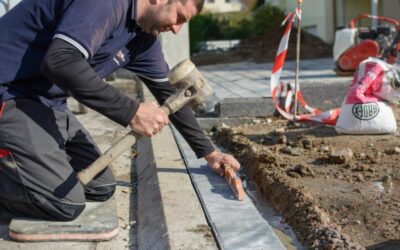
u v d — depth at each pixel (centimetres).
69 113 405
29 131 349
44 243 348
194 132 423
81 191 361
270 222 375
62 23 317
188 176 436
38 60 345
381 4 1568
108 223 360
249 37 1784
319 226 338
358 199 384
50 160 353
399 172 434
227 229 335
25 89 353
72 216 359
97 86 321
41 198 351
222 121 639
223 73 1188
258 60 1453
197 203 379
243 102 643
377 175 430
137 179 480
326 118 603
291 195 386
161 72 403
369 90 551
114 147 346
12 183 354
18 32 344
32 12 341
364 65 561
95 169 351
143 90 875
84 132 409
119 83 1060
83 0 321
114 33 344
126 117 332
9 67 344
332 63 1309
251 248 312
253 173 460
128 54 379
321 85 672
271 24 1895
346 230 340
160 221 354
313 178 431
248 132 591
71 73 314
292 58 1477
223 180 424
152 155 495
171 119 423
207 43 1831
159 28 353
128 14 343
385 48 963
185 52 1037
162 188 407
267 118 645
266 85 935
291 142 533
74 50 314
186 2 341
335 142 530
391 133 552
